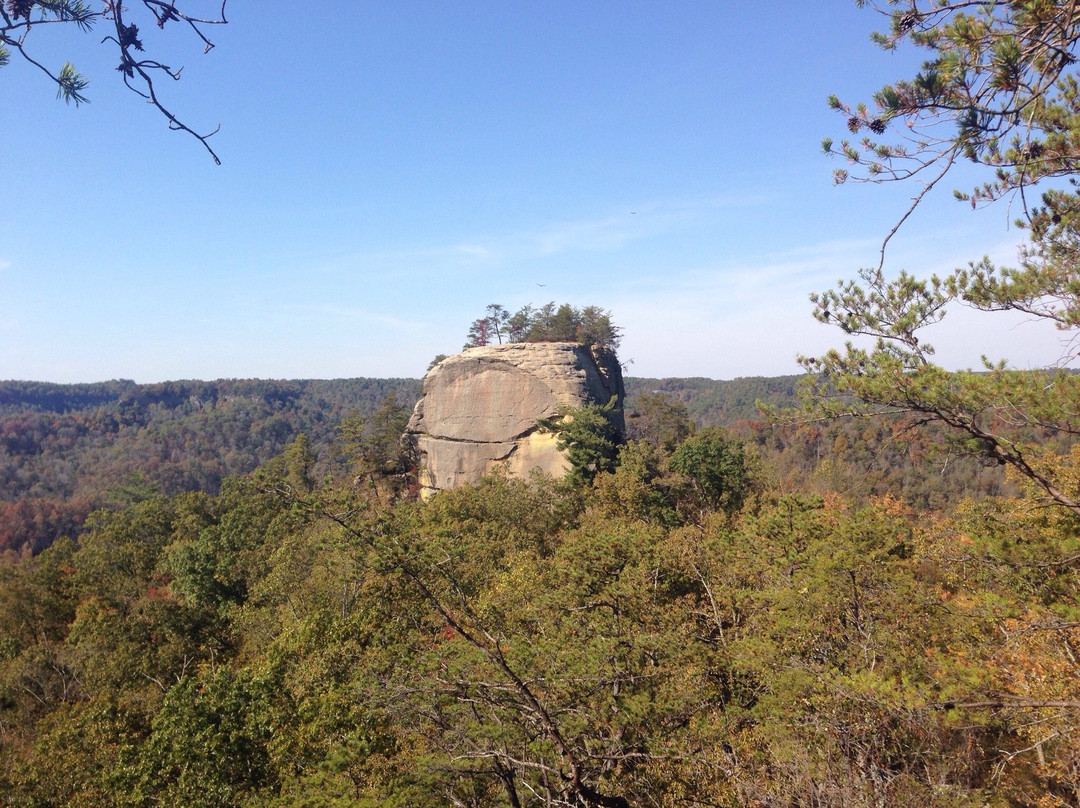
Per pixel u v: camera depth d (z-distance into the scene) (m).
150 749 15.20
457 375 58.56
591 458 42.91
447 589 14.92
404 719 11.86
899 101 5.67
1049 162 6.56
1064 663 10.30
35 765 18.58
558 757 10.75
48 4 3.06
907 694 9.40
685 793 11.16
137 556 44.00
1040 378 7.90
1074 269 8.00
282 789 13.47
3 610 35.56
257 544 40.00
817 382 9.41
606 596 18.14
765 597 16.06
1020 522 13.52
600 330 69.81
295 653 20.03
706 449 41.66
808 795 9.03
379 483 61.94
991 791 9.82
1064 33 4.87
